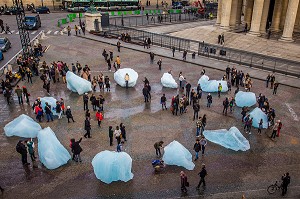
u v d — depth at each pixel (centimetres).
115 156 1728
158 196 1617
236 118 2509
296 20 5244
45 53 4200
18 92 2611
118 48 4400
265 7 5056
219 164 1898
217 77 3462
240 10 5934
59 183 1706
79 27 5806
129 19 6512
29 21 5659
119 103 2728
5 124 2322
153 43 4869
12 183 1697
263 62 3834
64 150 1902
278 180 1758
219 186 1698
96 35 5394
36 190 1648
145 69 3662
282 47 4444
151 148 2055
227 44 4900
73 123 2366
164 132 2261
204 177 1728
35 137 2175
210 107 2700
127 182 1723
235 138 2067
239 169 1852
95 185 1698
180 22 6900
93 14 5578
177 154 1852
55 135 2044
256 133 2283
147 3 9631
